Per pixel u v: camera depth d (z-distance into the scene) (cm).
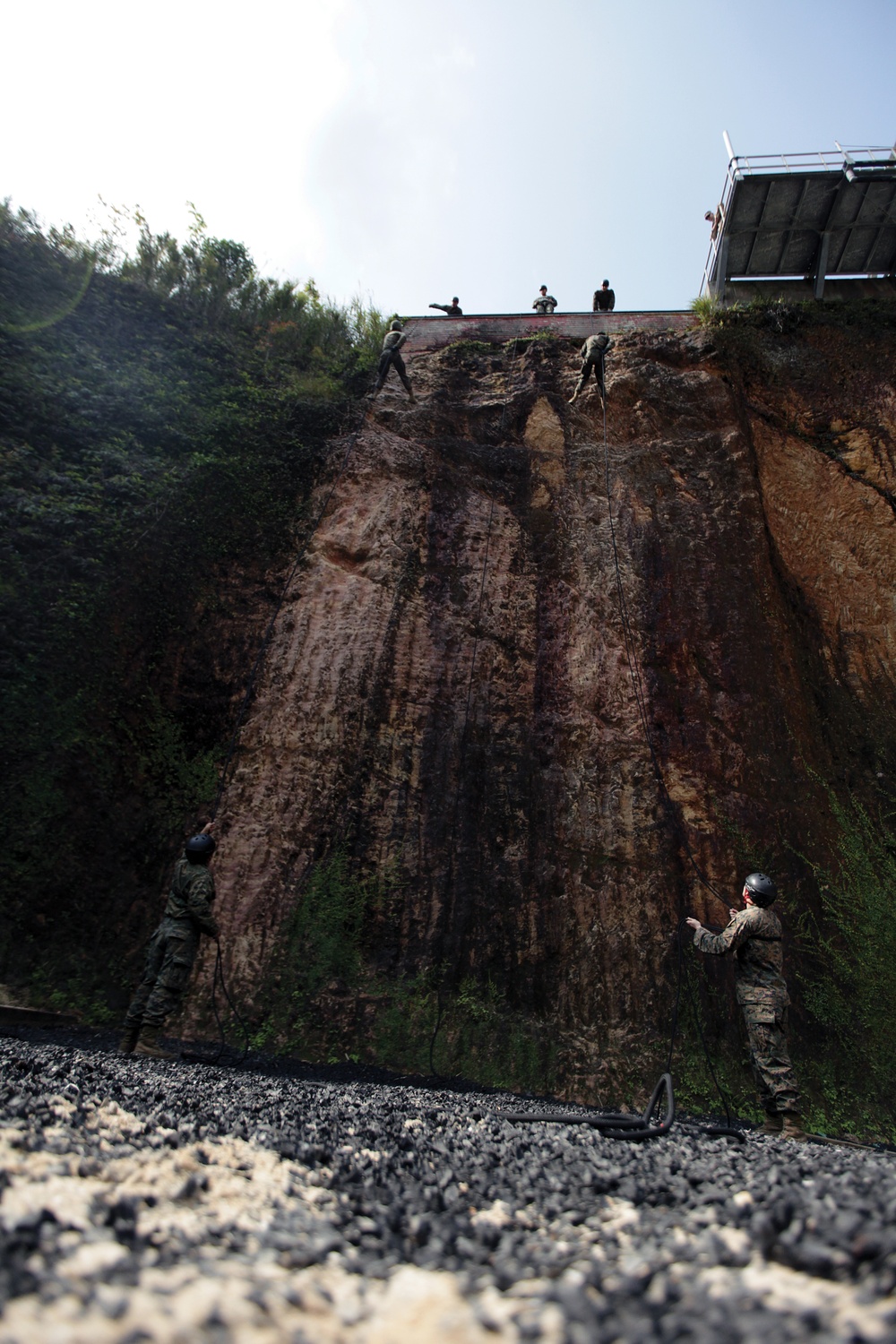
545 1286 214
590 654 1296
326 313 1741
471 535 1380
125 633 1133
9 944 897
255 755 1120
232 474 1342
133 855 1017
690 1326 173
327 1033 930
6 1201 238
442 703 1206
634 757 1201
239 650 1205
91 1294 181
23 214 1434
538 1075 942
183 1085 556
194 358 1455
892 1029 1041
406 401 1541
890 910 1148
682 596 1356
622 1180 341
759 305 1820
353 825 1084
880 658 1569
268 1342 170
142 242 1599
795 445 1719
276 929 997
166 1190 288
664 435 1555
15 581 1078
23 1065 490
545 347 1695
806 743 1345
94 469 1230
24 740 997
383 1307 200
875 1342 158
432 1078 891
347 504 1364
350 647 1209
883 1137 926
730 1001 1038
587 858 1125
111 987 922
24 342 1287
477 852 1109
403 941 1026
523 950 1054
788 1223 234
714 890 1105
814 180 1744
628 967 1041
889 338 1822
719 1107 937
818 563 1639
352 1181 344
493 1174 376
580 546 1405
